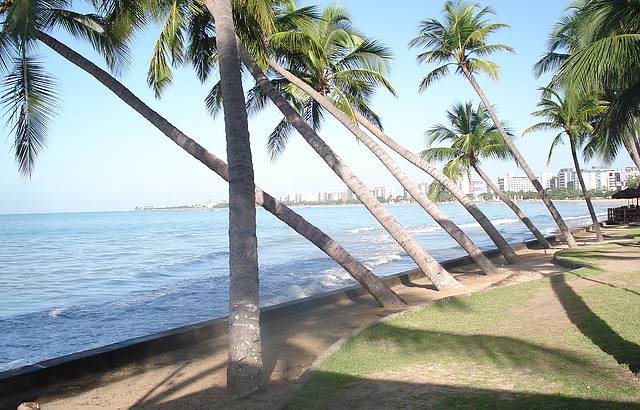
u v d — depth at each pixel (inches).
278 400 220.2
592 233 1290.6
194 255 1208.8
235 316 241.6
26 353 390.9
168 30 428.1
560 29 922.7
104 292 689.6
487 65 802.8
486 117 1050.7
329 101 580.1
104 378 284.7
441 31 836.0
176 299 616.7
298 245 1434.5
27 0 318.3
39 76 398.9
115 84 391.2
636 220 1566.2
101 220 4094.5
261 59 512.4
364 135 570.9
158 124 388.8
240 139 263.7
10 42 391.9
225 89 273.9
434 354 264.5
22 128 403.2
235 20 467.8
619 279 447.5
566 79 452.8
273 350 320.2
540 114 1024.9
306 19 536.4
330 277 762.2
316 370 247.0
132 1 418.9
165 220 3959.2
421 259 505.4
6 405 246.4
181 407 230.7
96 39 465.1
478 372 230.5
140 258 1146.7
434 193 1022.4
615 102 555.8
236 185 255.6
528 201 6899.6
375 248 1282.0
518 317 336.8
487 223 711.1
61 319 508.1
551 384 206.8
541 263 687.7
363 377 233.8
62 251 1331.2
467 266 726.5
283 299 580.7
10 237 1942.7
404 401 201.0
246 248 247.1
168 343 335.3
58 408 241.3
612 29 494.3
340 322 395.9
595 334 275.9
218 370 289.7
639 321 295.6
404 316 358.3
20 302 620.1
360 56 647.8
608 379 206.7
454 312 365.1
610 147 593.9
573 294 392.8
